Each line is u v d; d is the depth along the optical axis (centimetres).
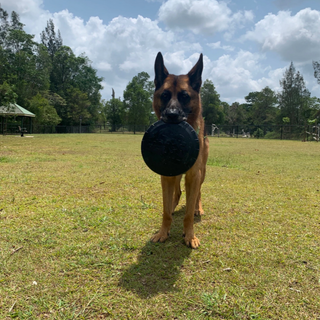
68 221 340
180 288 204
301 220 364
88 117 5941
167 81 304
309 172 768
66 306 181
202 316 173
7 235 290
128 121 6756
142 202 430
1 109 3256
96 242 280
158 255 259
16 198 437
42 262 237
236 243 289
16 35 4744
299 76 5250
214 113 6862
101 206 405
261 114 7250
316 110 4703
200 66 316
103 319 169
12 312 173
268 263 246
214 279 218
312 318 173
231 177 675
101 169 747
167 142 263
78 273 221
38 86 5209
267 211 402
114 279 214
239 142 2705
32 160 903
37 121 4612
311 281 217
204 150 373
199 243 286
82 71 6575
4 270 221
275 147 1930
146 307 181
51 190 497
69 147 1506
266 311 180
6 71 4488
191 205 290
